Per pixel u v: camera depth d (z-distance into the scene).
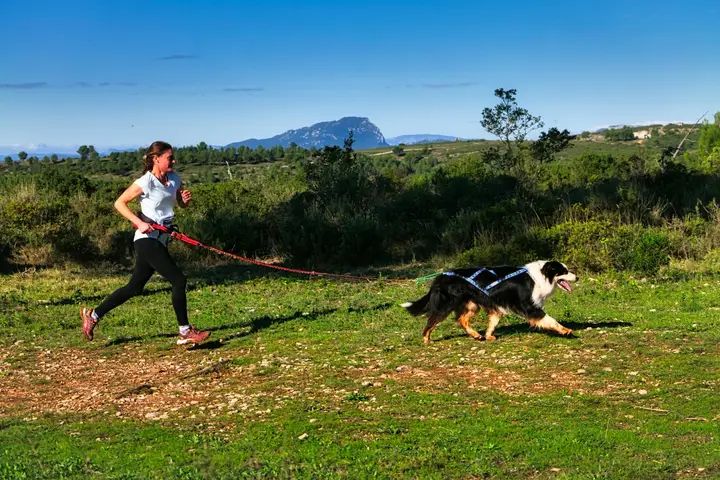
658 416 4.71
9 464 4.15
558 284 6.49
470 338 6.71
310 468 4.05
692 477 3.84
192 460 4.25
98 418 5.13
